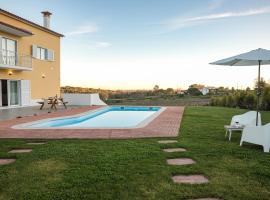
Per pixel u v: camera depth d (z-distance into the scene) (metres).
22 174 4.59
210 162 5.27
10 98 19.61
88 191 3.85
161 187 4.00
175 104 25.30
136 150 6.24
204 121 11.72
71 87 33.78
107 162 5.25
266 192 3.83
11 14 18.59
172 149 6.54
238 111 16.58
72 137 8.04
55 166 5.02
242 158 5.62
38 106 21.28
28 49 21.20
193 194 3.75
